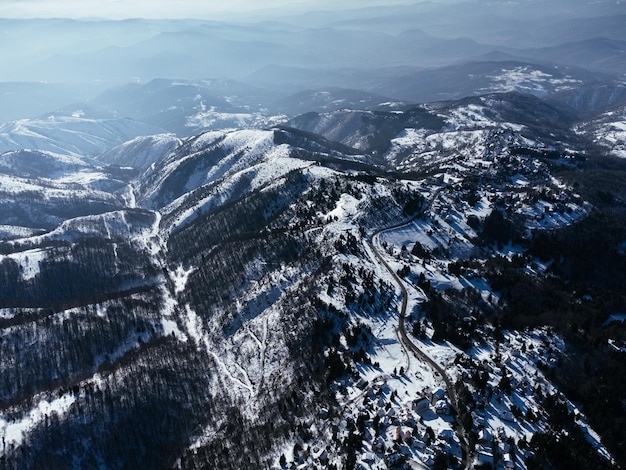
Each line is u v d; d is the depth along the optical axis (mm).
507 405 130250
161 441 169000
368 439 123125
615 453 121500
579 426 127375
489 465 109625
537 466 110812
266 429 148500
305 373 167375
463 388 133000
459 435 119812
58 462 160000
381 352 162000
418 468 110688
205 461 146250
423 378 144000
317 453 127000
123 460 163875
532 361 152000
